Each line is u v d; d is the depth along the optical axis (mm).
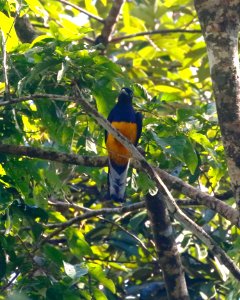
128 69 17688
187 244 13273
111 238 14242
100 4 18828
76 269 9898
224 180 13555
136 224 13133
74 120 10695
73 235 11367
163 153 11344
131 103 11766
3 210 10156
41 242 11117
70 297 10141
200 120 11492
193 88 17688
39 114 10844
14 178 10547
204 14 10234
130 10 17797
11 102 9688
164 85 17453
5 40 10203
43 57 10148
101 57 10375
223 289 13945
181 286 12188
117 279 14109
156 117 11344
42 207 10734
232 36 10125
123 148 11133
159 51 17719
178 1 17391
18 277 10977
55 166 11391
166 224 12156
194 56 16734
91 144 11016
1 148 10406
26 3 11703
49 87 10547
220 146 11945
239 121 9812
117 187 11102
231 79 9945
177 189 10219
